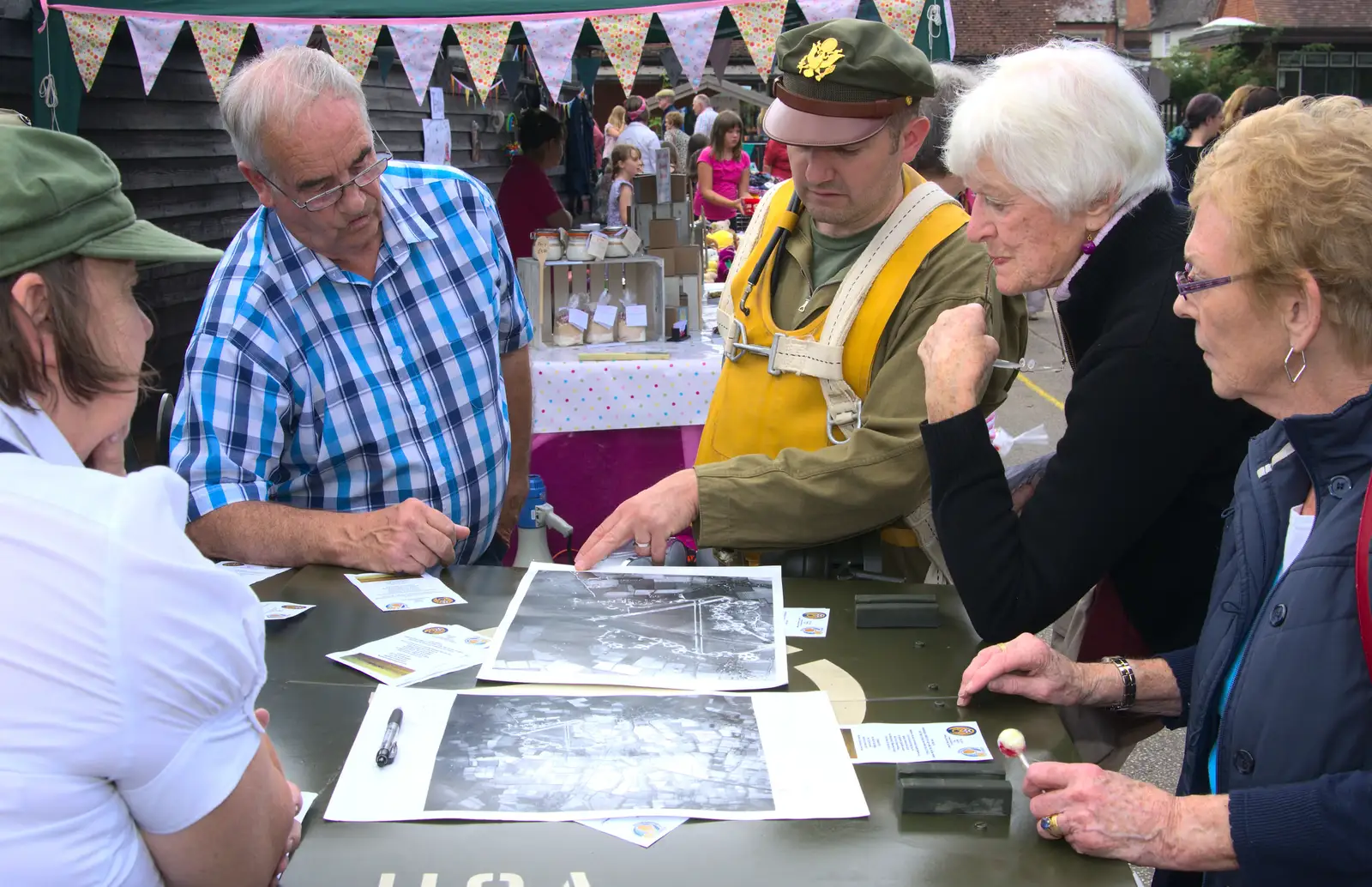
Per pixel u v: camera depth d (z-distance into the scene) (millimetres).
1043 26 27891
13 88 4500
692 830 1075
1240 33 26609
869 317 1923
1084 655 1773
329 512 1860
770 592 1676
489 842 1056
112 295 897
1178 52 25781
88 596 797
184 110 5758
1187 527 1563
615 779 1151
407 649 1478
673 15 3832
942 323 1624
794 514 1802
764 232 2186
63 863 791
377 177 1951
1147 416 1416
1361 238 995
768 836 1067
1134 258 1483
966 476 1501
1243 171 1067
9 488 807
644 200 4449
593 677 1385
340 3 3889
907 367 1873
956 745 1230
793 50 1924
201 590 863
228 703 894
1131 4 29953
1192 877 1289
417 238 2121
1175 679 1372
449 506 2178
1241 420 1433
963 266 1883
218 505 1887
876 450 1805
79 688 788
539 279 3961
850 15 3842
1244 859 1004
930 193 1984
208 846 886
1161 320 1421
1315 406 1090
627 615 1579
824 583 1739
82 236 854
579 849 1046
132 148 5234
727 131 9867
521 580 1728
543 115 6438
